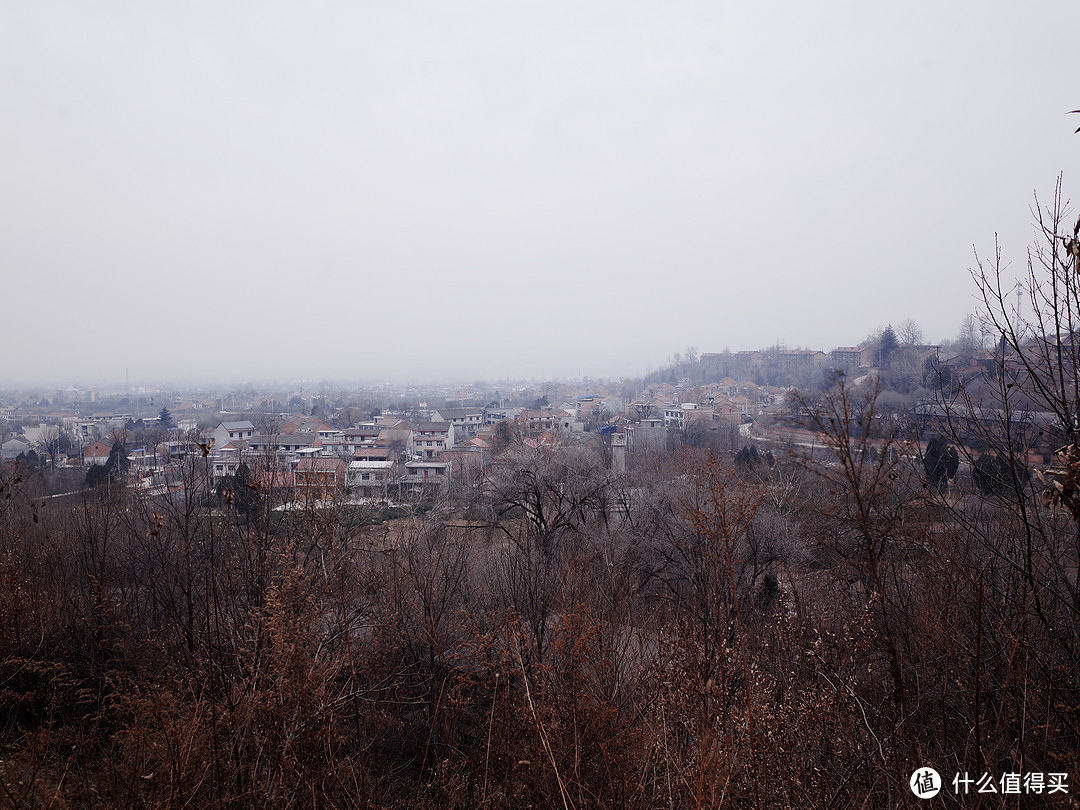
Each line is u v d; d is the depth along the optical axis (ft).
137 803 12.33
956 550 17.67
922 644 16.61
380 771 19.80
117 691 16.70
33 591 26.48
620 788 13.71
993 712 15.53
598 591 30.71
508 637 18.17
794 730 14.51
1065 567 18.07
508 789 14.58
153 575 25.67
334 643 20.08
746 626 27.20
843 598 24.11
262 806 13.37
